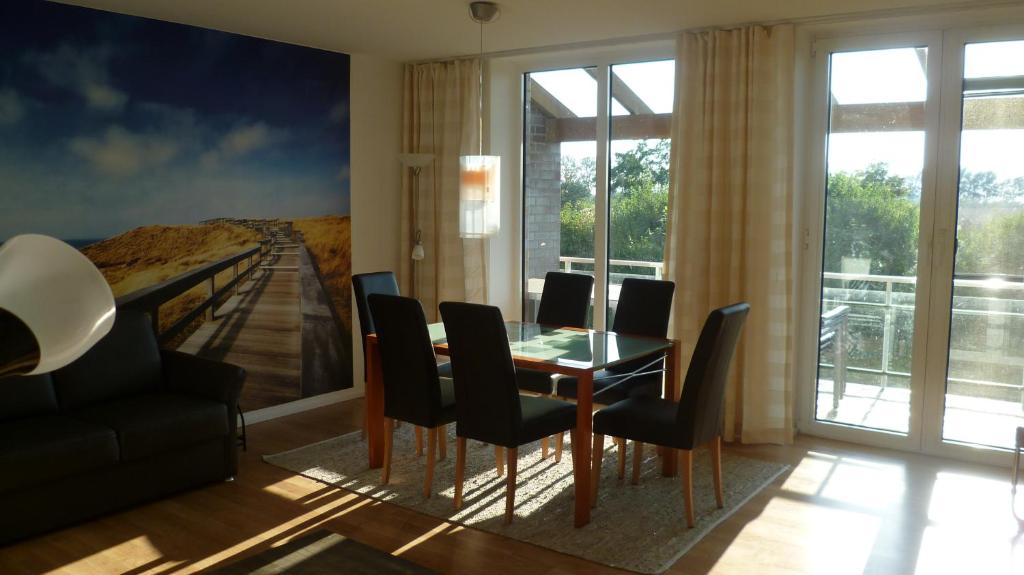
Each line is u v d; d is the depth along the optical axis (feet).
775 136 15.67
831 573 10.57
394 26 16.11
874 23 15.26
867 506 12.88
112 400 13.80
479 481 14.01
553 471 14.56
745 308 12.25
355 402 19.67
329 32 16.74
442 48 18.56
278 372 18.24
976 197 14.79
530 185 20.62
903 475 14.34
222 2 14.12
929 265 15.24
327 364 19.42
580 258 19.85
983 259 14.83
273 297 18.03
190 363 14.39
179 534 11.77
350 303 19.88
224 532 11.86
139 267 15.47
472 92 19.67
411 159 18.86
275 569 8.18
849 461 15.10
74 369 13.44
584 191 19.61
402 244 20.85
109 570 10.61
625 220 19.01
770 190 15.74
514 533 11.80
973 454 15.03
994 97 14.49
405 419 13.37
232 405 13.88
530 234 20.75
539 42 17.74
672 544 11.39
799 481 14.02
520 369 16.08
